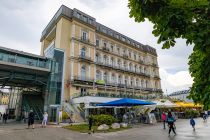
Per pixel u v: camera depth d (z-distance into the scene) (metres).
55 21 33.69
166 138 10.25
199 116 30.92
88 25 34.91
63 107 24.05
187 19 2.68
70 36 32.25
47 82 24.25
